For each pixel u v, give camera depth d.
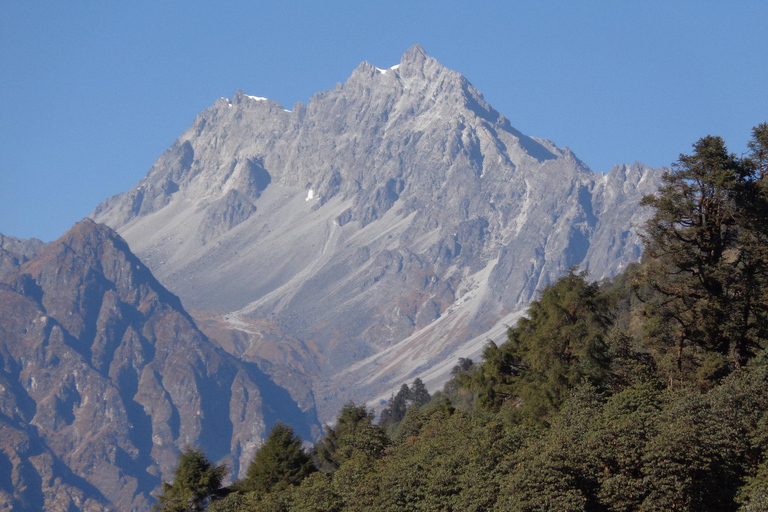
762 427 129.25
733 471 126.88
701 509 125.00
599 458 134.25
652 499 125.44
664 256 172.12
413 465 165.12
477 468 148.12
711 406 135.00
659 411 143.25
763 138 167.50
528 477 132.62
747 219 163.75
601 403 162.00
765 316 162.62
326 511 167.75
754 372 143.25
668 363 167.75
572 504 126.69
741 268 168.88
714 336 167.00
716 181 162.25
